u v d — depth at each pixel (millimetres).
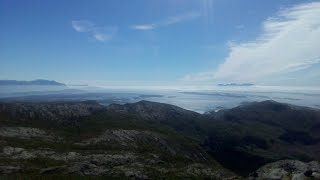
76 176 87938
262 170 62906
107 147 171375
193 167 114625
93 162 112250
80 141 182750
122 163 115062
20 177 84000
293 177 54625
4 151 122438
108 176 90625
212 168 117500
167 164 119625
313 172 55219
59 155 124000
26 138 167750
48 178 84312
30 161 110125
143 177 93125
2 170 92562
